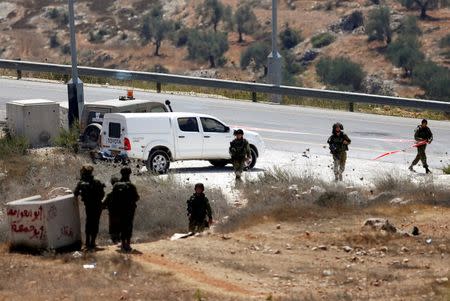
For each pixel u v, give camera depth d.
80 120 80.75
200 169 77.69
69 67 131.50
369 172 75.19
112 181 48.19
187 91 128.12
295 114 108.19
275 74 116.44
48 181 68.50
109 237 53.44
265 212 56.34
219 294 40.22
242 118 104.56
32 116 86.75
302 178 67.12
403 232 50.78
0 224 55.06
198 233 52.44
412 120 105.25
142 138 73.88
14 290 41.28
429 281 42.41
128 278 42.94
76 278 43.06
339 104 118.12
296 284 42.50
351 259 46.72
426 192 61.12
